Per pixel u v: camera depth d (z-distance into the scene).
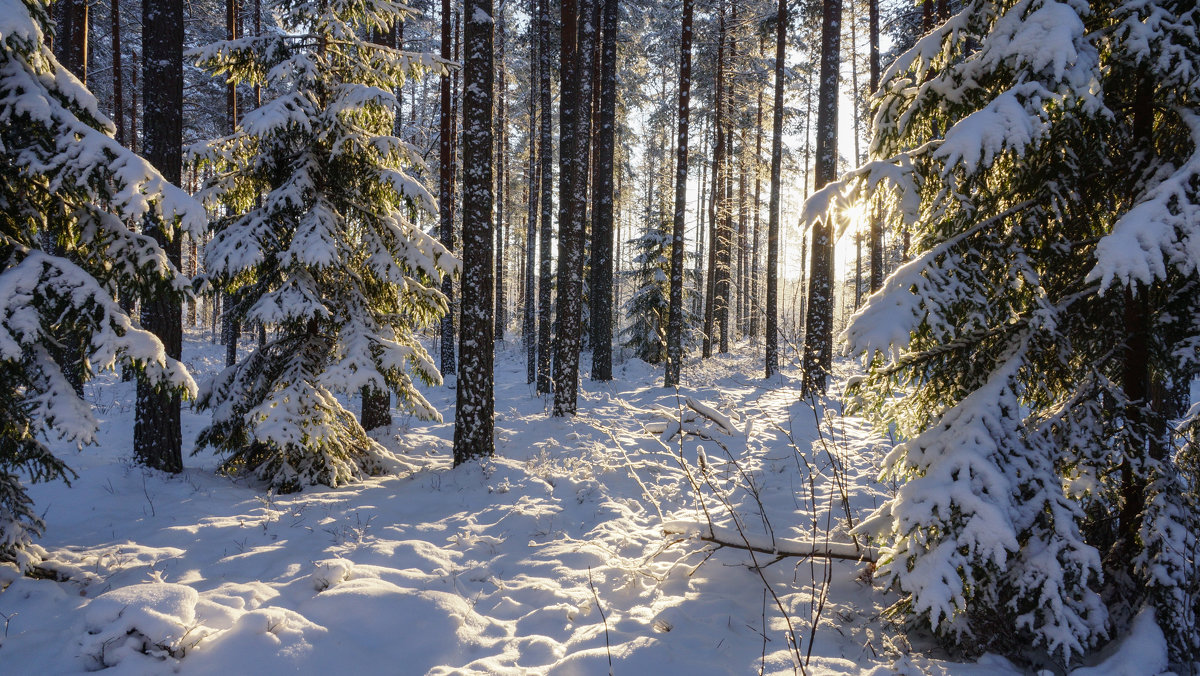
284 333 8.85
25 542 4.77
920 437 4.52
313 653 4.05
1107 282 3.61
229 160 8.27
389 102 8.05
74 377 10.59
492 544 6.20
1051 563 3.84
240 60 8.42
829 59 12.97
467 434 9.02
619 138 29.14
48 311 4.74
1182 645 3.76
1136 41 3.96
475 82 8.84
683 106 16.02
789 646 4.18
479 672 3.96
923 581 3.89
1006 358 4.54
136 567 5.19
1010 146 3.83
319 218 8.05
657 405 13.96
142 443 7.77
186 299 5.46
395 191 8.64
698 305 28.97
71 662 3.77
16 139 4.82
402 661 4.12
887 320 4.27
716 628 4.48
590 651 4.11
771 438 10.27
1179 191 3.72
